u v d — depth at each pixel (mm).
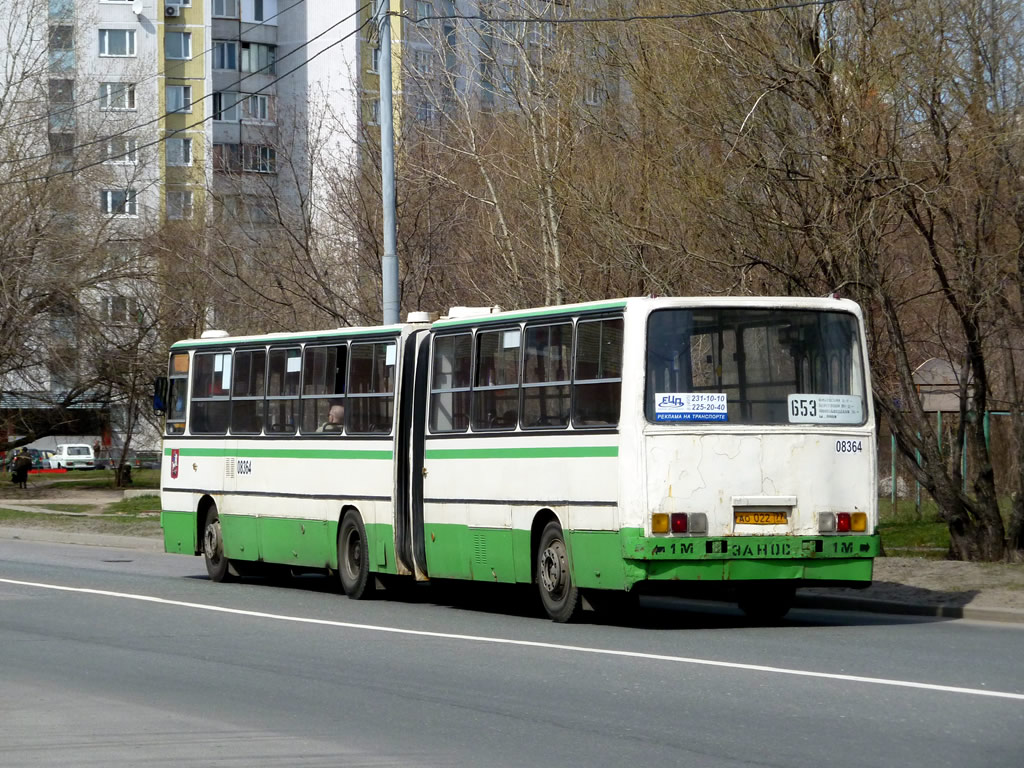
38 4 62125
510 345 19000
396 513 20891
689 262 23797
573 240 28500
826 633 16469
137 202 61812
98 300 57656
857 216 21828
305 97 49969
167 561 29641
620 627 17406
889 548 27031
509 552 18797
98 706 11836
